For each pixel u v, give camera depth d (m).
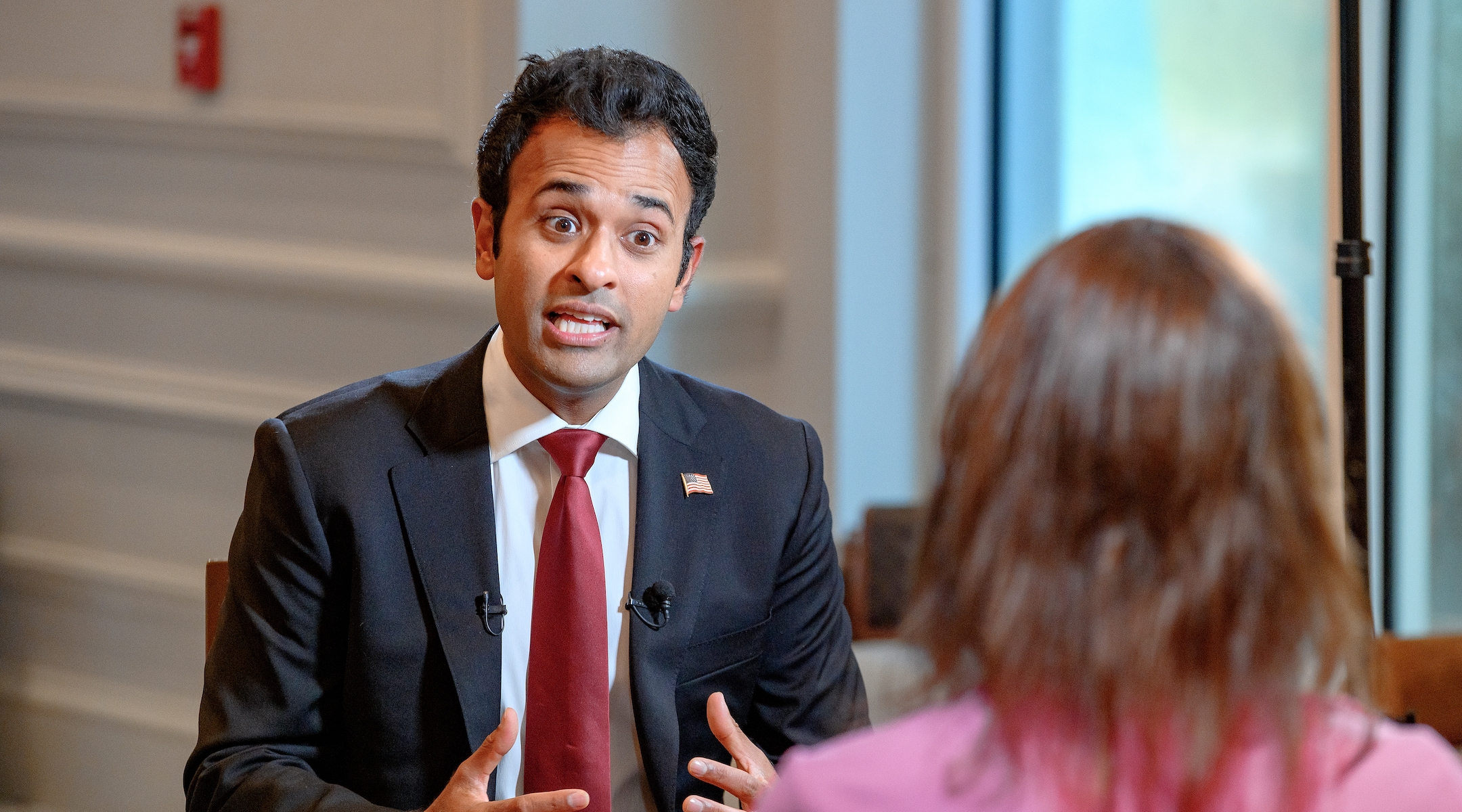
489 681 4.20
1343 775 2.39
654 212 4.11
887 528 6.80
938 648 2.53
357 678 4.21
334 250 9.35
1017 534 2.41
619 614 4.41
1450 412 7.02
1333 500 2.50
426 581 4.23
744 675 4.55
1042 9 8.84
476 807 3.63
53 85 10.13
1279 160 7.68
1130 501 2.37
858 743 2.52
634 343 4.15
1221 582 2.33
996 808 2.38
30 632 10.73
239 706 4.20
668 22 8.68
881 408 9.11
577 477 4.34
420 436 4.37
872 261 8.95
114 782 10.41
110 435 10.21
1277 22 7.61
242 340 9.73
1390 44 6.75
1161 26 8.26
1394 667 5.25
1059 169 8.89
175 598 9.99
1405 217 7.07
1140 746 2.38
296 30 9.27
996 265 9.28
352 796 3.95
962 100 8.88
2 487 10.69
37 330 10.46
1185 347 2.35
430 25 8.77
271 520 4.23
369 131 8.97
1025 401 2.42
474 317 8.87
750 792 3.95
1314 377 2.48
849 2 8.65
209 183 9.73
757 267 9.09
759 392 9.23
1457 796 2.39
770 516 4.61
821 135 8.79
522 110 4.11
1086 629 2.37
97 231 10.09
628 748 4.39
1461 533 7.04
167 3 9.60
